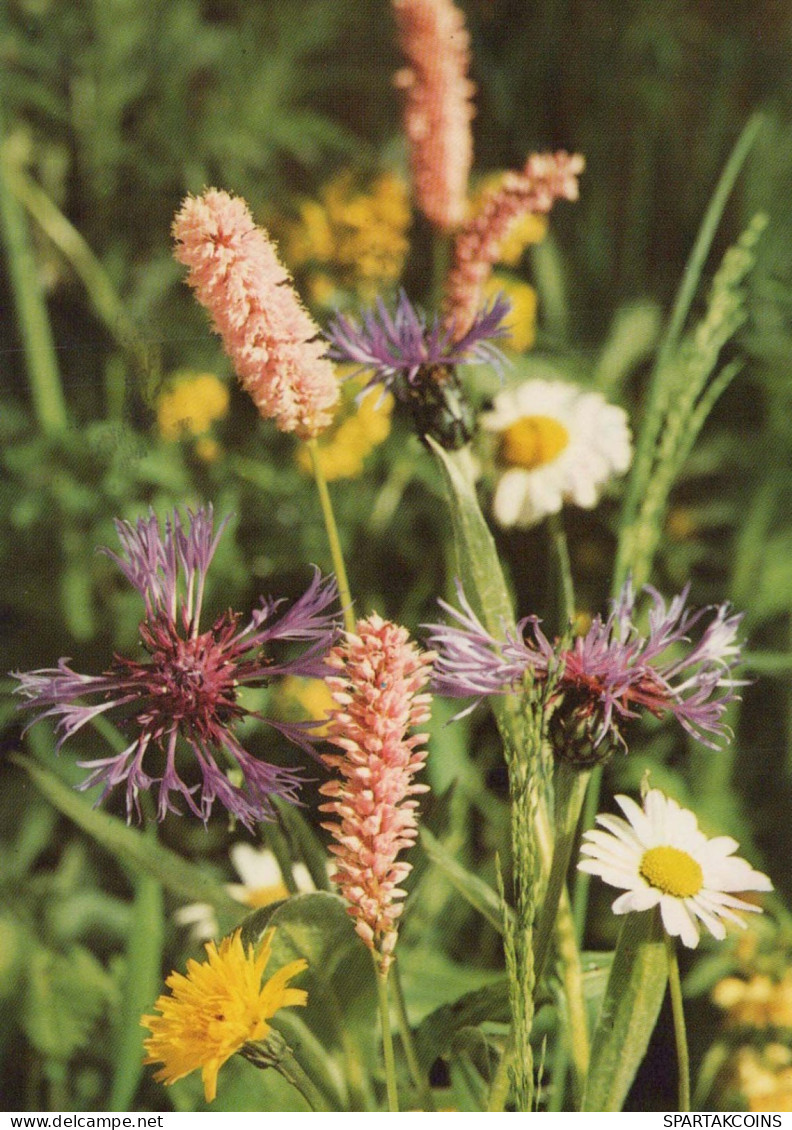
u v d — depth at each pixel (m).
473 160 0.81
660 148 0.84
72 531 0.73
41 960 0.65
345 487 0.74
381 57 0.85
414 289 0.77
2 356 0.76
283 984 0.50
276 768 0.50
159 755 0.56
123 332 0.76
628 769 0.66
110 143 0.82
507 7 0.84
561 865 0.50
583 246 0.79
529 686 0.48
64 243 0.78
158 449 0.74
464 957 0.62
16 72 0.81
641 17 0.85
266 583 0.72
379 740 0.46
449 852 0.61
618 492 0.68
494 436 0.67
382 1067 0.54
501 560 0.66
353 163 0.83
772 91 0.86
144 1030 0.58
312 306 0.76
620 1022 0.51
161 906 0.61
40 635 0.72
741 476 0.75
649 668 0.50
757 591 0.73
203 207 0.48
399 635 0.46
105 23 0.82
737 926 0.62
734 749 0.68
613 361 0.76
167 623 0.51
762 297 0.78
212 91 0.84
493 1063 0.54
